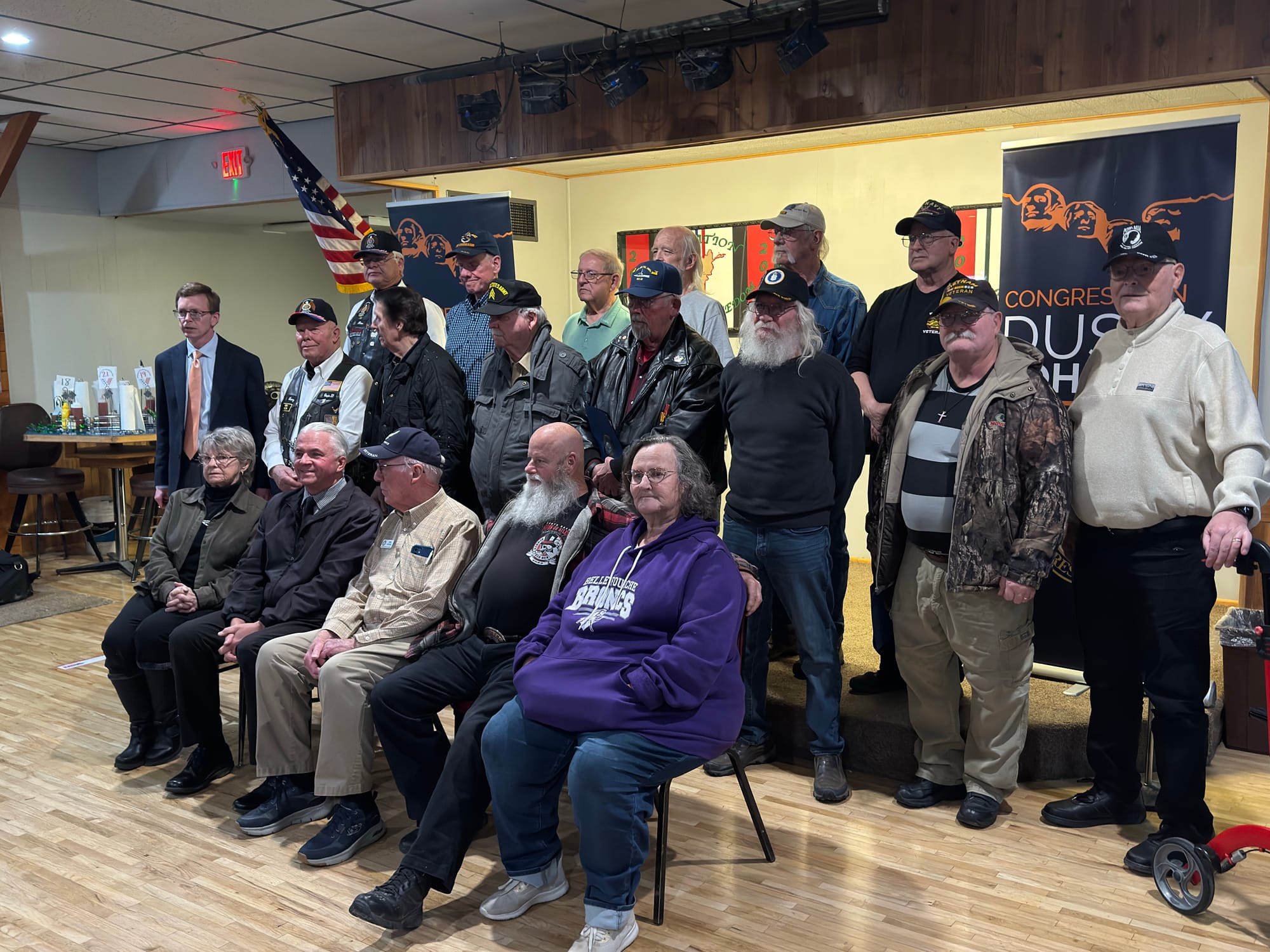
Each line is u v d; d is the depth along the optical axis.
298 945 2.55
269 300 9.49
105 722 4.22
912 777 3.46
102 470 7.95
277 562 3.52
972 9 4.06
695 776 3.55
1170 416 2.73
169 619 3.62
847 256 6.17
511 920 2.66
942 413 3.09
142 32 4.87
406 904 2.57
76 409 7.26
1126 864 2.85
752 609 2.73
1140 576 2.80
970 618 3.02
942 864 2.89
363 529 3.45
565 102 4.89
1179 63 3.67
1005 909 2.65
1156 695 2.82
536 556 2.99
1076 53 3.86
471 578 3.07
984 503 2.93
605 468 3.29
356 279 6.11
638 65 4.61
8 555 6.30
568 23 4.75
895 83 4.27
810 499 3.21
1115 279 2.85
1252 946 2.47
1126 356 2.85
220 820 3.30
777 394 3.21
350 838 3.01
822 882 2.80
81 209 7.96
